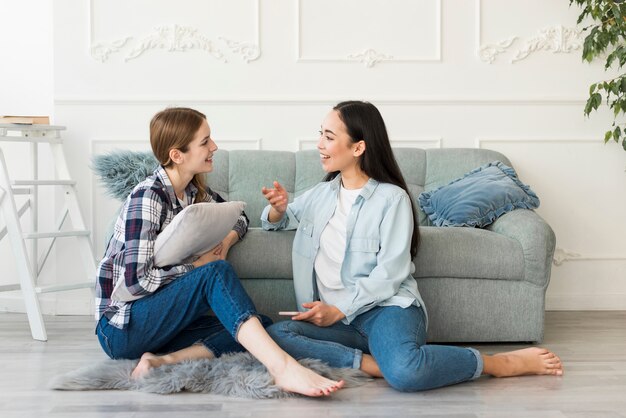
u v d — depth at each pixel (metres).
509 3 3.71
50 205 3.64
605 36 3.35
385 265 2.29
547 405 1.96
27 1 3.68
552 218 3.73
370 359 2.23
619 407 1.94
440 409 1.93
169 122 2.27
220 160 3.38
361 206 2.40
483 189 3.08
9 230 2.99
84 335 3.01
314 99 3.67
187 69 3.64
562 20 3.72
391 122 3.71
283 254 2.71
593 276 3.73
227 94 3.66
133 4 3.62
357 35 3.68
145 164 3.07
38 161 3.64
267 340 2.06
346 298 2.26
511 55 3.71
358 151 2.42
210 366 2.17
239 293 2.12
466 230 2.82
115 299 2.20
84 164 3.61
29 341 2.88
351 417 1.86
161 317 2.17
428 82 3.71
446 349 2.12
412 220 2.42
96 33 3.61
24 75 3.70
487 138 3.71
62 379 2.12
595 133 3.72
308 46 3.68
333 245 2.42
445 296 2.75
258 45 3.65
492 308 2.77
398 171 2.48
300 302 2.50
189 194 2.42
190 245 2.20
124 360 2.26
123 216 2.25
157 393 2.06
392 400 2.01
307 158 3.43
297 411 1.91
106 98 3.60
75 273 3.60
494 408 1.94
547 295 3.72
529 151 3.73
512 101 3.71
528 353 2.30
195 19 3.64
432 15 3.69
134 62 3.62
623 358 2.55
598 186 3.73
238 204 2.31
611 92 3.73
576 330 3.13
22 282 2.95
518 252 2.76
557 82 3.72
